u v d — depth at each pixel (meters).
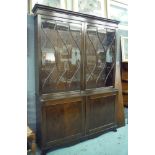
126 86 3.15
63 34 2.12
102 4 2.77
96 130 2.41
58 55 2.14
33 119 2.30
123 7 3.05
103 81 2.59
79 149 2.17
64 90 2.16
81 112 2.22
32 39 2.19
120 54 3.13
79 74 2.23
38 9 1.83
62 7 2.35
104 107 2.48
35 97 2.21
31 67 2.22
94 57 2.42
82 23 2.14
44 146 1.95
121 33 3.11
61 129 2.07
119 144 2.30
